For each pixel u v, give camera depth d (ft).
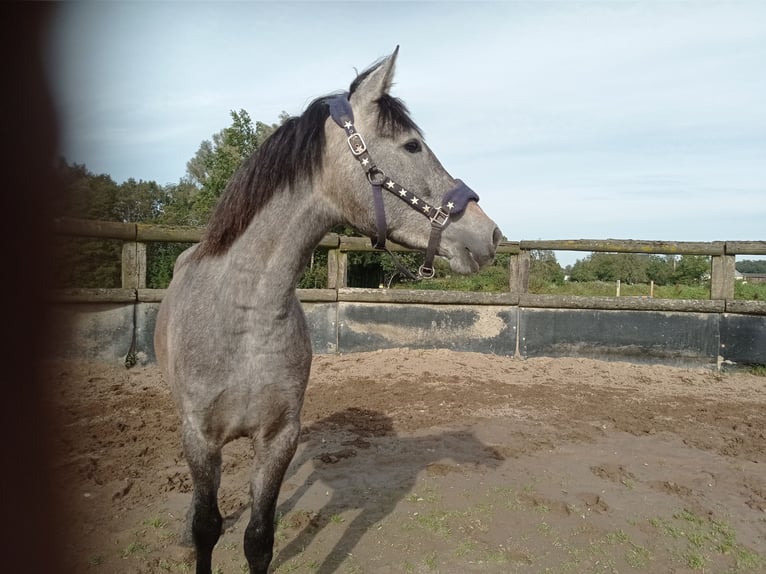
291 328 6.29
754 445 13.79
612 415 15.88
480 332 22.39
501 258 35.47
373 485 10.96
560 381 19.36
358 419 15.07
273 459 6.36
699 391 18.71
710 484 11.46
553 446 13.35
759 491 11.06
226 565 8.17
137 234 19.04
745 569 8.36
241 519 9.58
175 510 9.73
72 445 12.16
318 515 9.66
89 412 14.49
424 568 8.13
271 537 6.35
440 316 22.30
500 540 8.95
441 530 9.20
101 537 8.75
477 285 38.60
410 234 6.42
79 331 18.25
